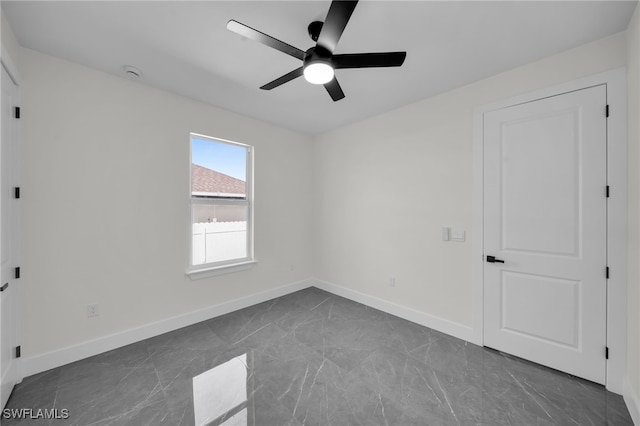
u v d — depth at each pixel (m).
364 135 3.24
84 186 2.06
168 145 2.51
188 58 1.96
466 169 2.35
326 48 1.45
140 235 2.35
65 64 1.97
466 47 1.80
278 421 1.46
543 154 1.94
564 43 1.76
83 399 1.61
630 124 1.59
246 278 3.17
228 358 2.07
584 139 1.78
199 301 2.75
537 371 1.90
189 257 2.67
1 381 1.51
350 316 2.87
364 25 1.59
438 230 2.54
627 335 1.63
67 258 1.98
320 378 1.83
